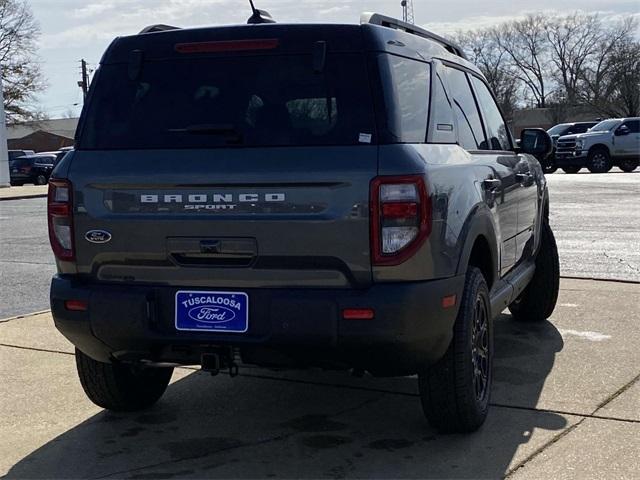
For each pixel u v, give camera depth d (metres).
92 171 4.21
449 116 4.70
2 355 6.26
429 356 4.05
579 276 8.98
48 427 4.79
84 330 4.21
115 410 5.01
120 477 4.07
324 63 4.05
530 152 6.66
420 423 4.72
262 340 3.95
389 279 3.85
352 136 3.92
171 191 4.05
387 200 3.80
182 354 4.19
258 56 4.17
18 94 67.12
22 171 40.19
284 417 4.89
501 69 91.25
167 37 4.33
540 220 6.70
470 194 4.41
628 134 28.75
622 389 5.16
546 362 5.79
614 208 16.08
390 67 4.05
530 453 4.19
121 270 4.19
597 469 3.97
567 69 88.25
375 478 3.97
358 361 3.97
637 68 78.81
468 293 4.32
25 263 11.41
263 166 3.93
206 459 4.28
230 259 4.01
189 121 4.18
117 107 4.34
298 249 3.89
